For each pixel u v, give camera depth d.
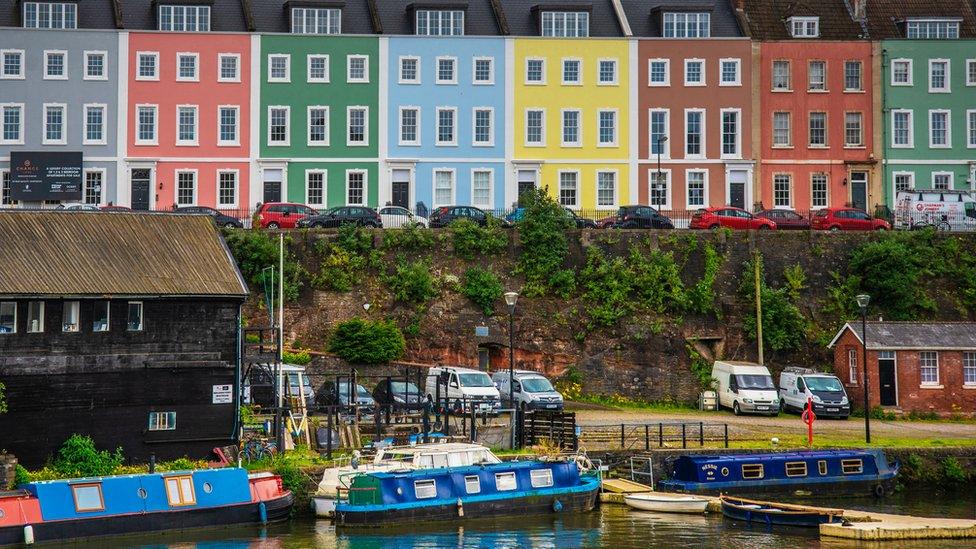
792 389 62.38
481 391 55.78
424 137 79.31
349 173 78.62
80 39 76.44
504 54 79.81
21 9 76.25
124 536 41.09
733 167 80.88
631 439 52.75
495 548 40.75
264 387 53.88
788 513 44.22
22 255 45.56
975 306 69.50
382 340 62.94
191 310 46.53
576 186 80.19
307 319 65.00
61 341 44.41
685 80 80.75
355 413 50.12
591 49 80.44
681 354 65.94
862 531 42.25
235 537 41.66
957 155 82.75
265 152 77.94
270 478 44.12
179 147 77.19
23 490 40.50
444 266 67.31
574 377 65.06
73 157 70.69
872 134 82.31
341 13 78.88
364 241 66.75
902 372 62.06
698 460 48.84
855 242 70.19
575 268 68.00
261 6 79.12
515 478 45.69
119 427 45.12
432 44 79.38
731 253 69.12
